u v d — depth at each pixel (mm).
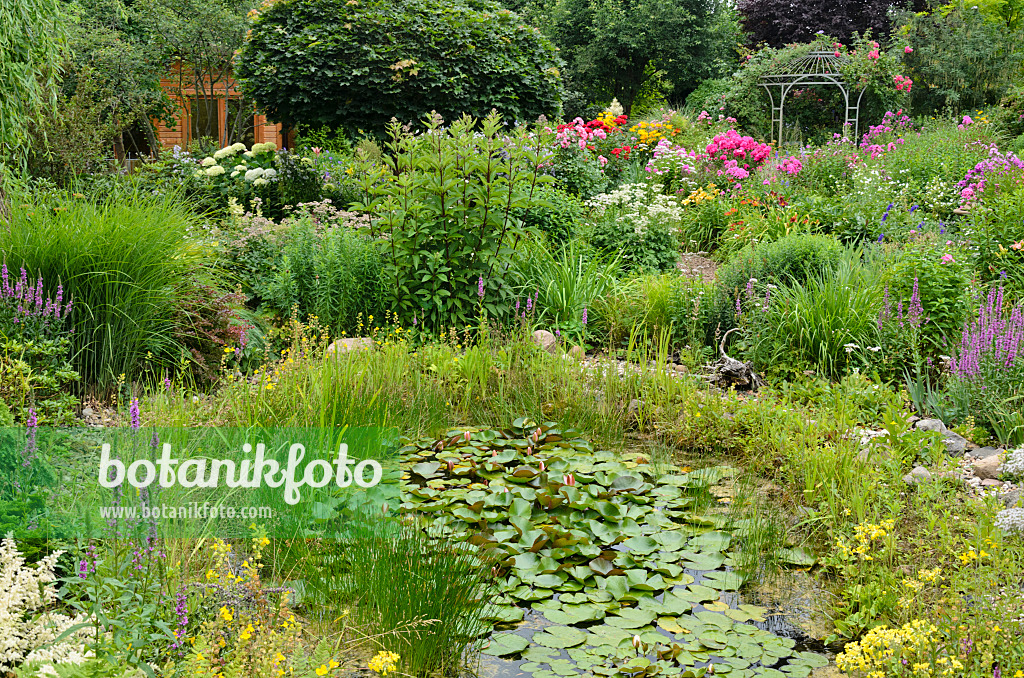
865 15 28578
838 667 2998
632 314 7977
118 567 2578
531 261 8375
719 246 10883
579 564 3787
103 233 5703
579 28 30594
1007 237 7340
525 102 15047
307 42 13734
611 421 5930
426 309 7504
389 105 13898
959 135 14469
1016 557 3303
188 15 20297
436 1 14891
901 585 3340
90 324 5566
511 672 2955
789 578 3771
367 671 2904
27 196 6492
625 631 3252
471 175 7715
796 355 6996
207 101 22609
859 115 21453
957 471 4449
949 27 22469
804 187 12203
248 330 6602
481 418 5918
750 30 30734
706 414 5727
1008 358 5477
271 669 2334
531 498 4402
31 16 7609
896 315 6672
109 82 18250
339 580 3359
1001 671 2617
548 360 6578
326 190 10445
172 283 6102
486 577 3549
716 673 2934
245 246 8055
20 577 2521
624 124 15211
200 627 2535
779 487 4836
